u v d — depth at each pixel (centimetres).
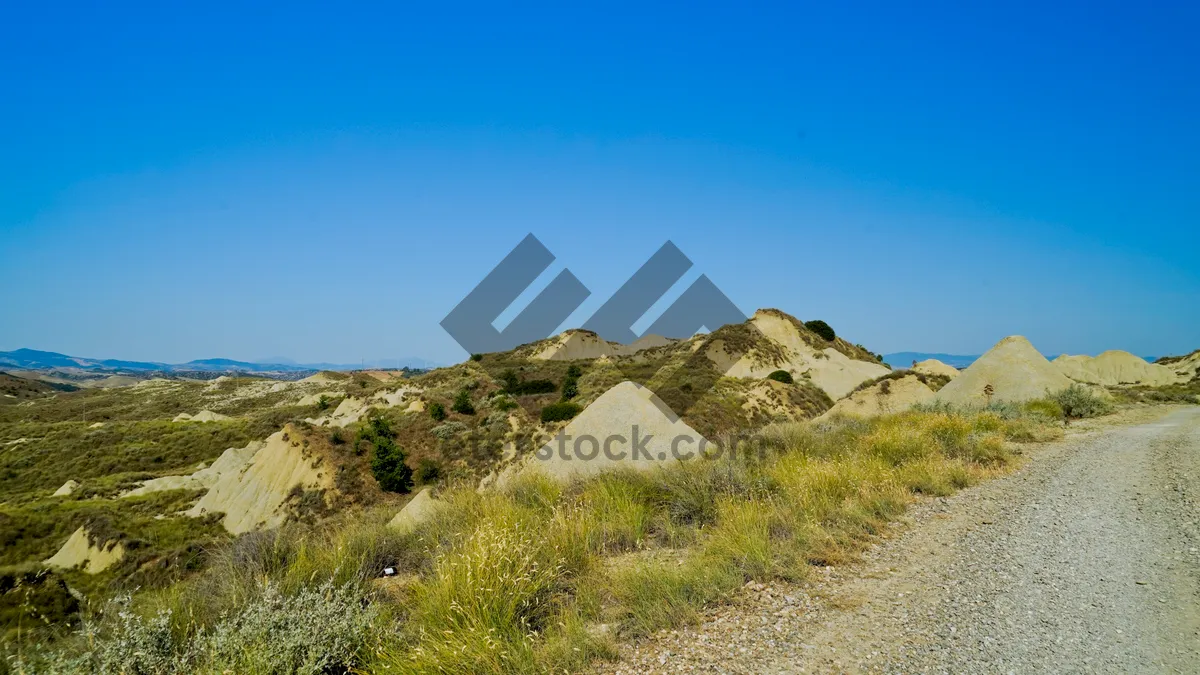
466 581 545
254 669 434
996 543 728
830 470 988
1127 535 742
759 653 467
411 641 512
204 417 6444
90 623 502
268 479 3000
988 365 3262
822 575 631
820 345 5653
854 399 3647
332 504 2798
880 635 489
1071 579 600
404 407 3859
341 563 667
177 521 2856
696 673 442
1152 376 5684
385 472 2939
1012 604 543
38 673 452
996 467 1252
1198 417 2258
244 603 541
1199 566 621
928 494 1016
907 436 1399
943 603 550
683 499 892
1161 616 506
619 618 544
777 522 782
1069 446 1542
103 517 2688
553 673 450
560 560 633
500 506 814
